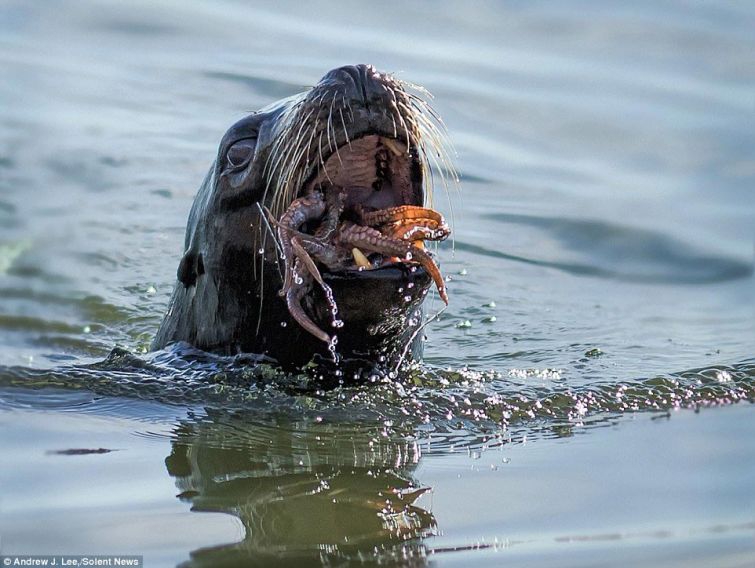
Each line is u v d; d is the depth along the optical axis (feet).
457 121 157.89
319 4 194.80
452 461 74.90
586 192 145.79
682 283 128.36
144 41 178.09
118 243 133.59
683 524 64.49
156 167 147.54
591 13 194.08
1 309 116.88
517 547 61.26
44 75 165.68
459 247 133.59
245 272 83.66
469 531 63.31
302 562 59.06
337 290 75.05
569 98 166.20
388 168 76.59
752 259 132.05
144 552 60.18
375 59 172.14
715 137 157.79
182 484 69.67
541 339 108.88
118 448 75.92
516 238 136.26
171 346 93.50
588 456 76.13
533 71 173.27
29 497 67.56
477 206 142.00
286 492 68.74
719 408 86.94
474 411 84.53
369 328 79.30
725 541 62.03
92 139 151.23
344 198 75.72
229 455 74.95
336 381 86.43
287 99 85.81
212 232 85.66
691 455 75.92
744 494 68.85
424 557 59.98
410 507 66.80
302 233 73.72
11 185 141.69
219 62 171.12
